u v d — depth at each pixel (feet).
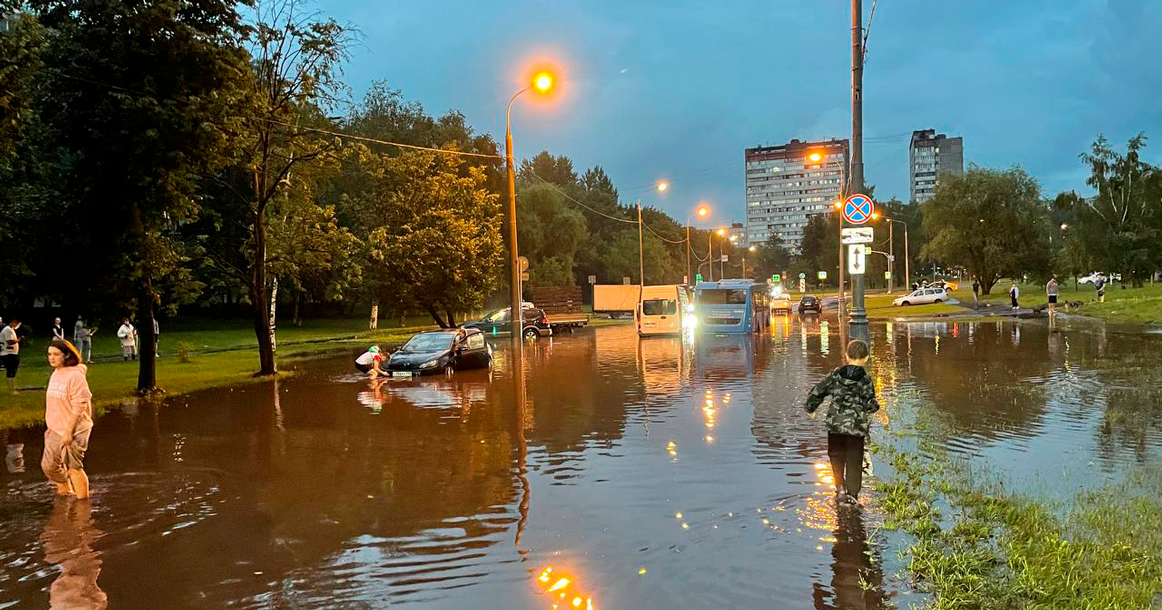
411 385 61.57
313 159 76.84
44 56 53.67
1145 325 100.99
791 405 44.34
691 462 30.30
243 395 58.03
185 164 57.77
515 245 92.58
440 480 28.89
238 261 157.28
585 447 34.04
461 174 172.96
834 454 24.84
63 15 55.42
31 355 107.14
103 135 54.39
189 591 18.39
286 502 26.32
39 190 58.49
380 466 31.65
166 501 26.78
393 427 41.27
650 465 30.04
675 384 56.24
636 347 98.02
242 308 240.53
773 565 18.88
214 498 27.09
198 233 145.89
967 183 228.02
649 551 20.18
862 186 56.39
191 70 57.21
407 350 71.56
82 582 19.08
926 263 437.58
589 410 44.78
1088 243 198.90
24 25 46.03
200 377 71.72
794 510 23.38
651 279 309.83
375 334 150.71
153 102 53.47
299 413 47.57
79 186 57.16
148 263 59.06
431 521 23.61
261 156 74.38
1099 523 20.66
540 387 57.16
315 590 18.29
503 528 22.65
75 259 57.26
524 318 125.59
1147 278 204.03
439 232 118.21
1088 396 43.27
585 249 308.60
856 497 24.30
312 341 132.46
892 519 21.98
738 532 21.47
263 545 21.74
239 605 17.49
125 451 36.29
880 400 43.50
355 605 17.33
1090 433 33.17
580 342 112.57
